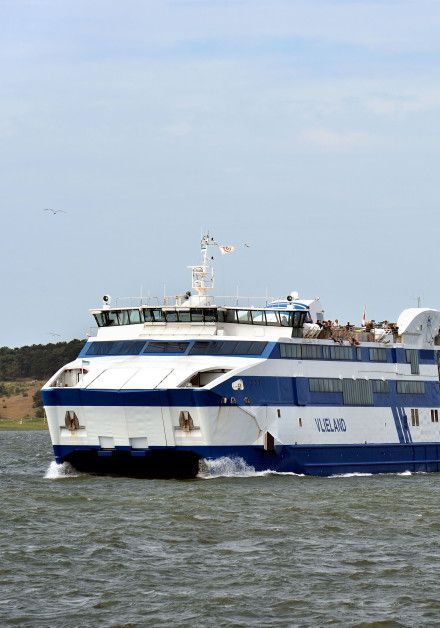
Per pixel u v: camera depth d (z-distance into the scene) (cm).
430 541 17388
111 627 12788
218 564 15550
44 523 18650
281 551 16425
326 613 13325
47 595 13950
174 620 13038
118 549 16438
